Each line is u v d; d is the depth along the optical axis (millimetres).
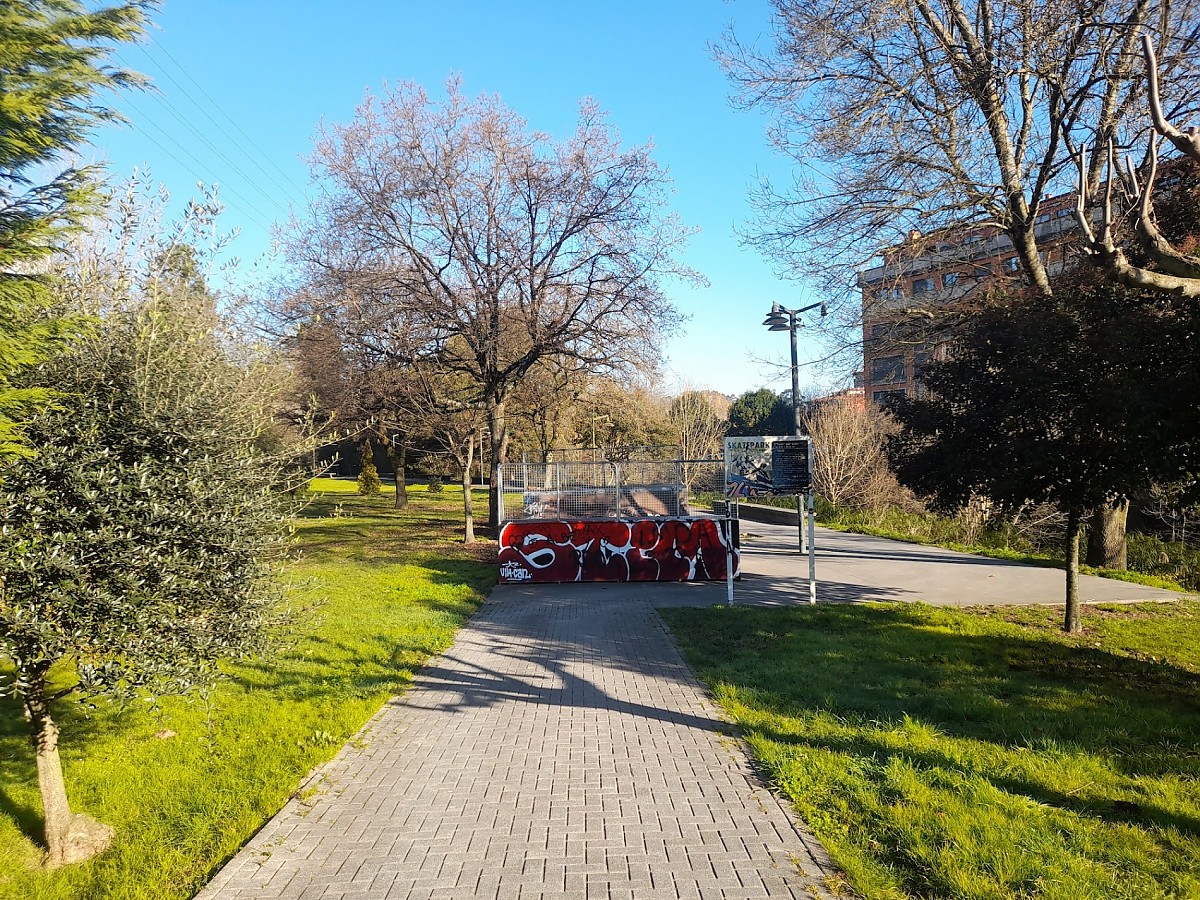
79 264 4328
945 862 3621
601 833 4152
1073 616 9305
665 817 4340
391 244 18000
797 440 11320
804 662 7777
